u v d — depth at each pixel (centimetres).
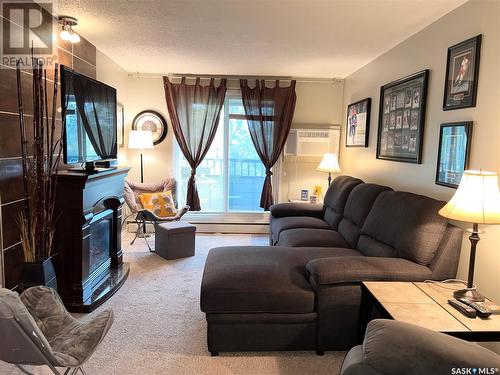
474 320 178
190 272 388
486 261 231
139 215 466
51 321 184
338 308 235
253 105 539
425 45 312
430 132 301
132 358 233
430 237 241
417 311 186
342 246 341
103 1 271
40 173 253
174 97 532
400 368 112
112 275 359
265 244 499
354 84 500
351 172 504
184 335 263
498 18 224
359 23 308
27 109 270
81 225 290
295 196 564
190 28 330
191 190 545
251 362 232
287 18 300
